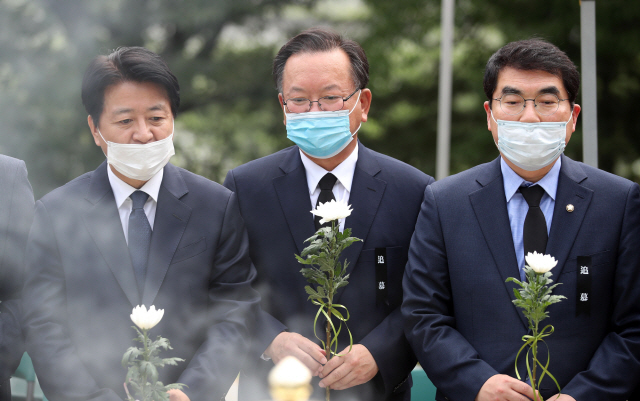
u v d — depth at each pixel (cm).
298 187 352
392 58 1393
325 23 1488
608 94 1245
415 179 359
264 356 337
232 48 1434
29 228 327
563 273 311
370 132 1396
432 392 407
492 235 322
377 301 341
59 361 294
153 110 310
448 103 708
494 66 325
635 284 309
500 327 312
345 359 322
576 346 307
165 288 310
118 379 301
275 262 346
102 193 319
